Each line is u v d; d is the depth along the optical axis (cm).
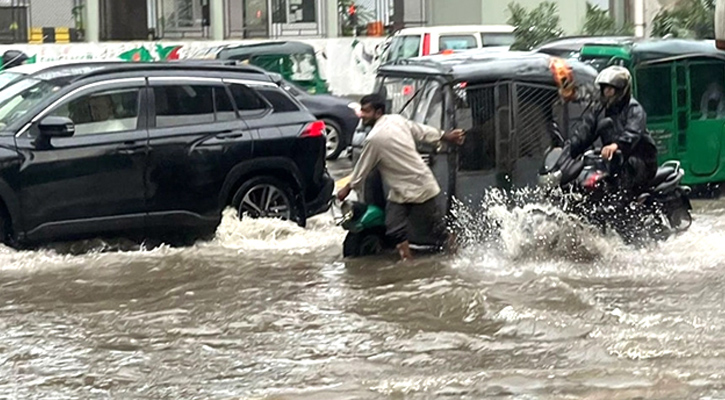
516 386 788
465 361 854
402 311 998
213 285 1105
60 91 1244
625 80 1189
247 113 1320
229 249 1270
